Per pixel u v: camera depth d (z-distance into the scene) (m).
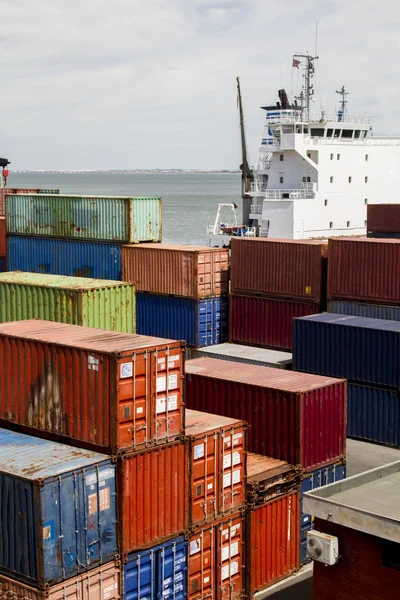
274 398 23.78
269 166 62.25
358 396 30.12
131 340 20.38
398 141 62.03
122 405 18.89
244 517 21.61
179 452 19.92
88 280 32.16
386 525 16.64
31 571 17.70
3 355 21.25
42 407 20.42
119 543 18.89
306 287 36.16
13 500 17.86
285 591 22.03
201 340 37.41
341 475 25.06
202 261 36.78
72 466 18.16
